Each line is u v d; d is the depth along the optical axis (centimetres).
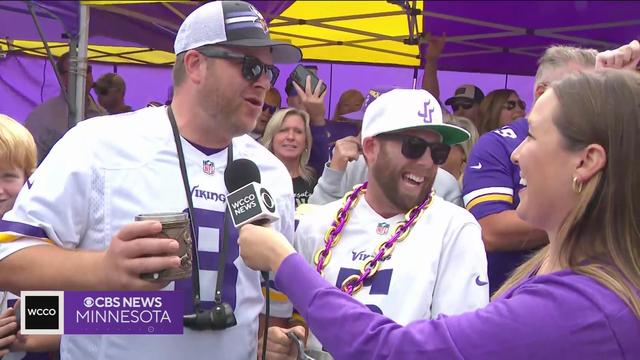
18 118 593
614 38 518
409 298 178
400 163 187
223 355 168
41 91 602
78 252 152
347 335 121
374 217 196
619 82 115
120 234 140
